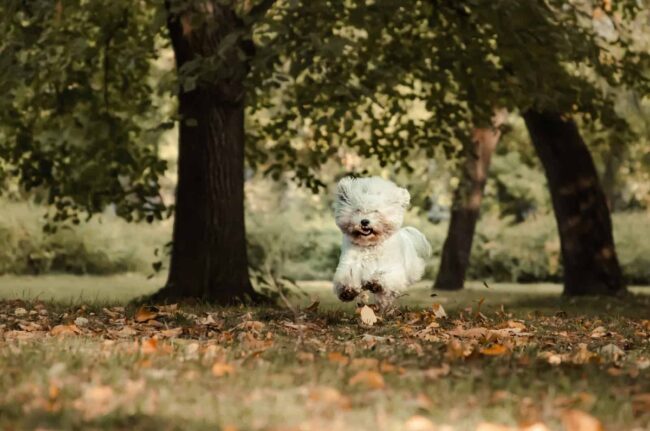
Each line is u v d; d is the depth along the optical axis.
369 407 5.73
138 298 15.78
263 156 20.05
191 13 14.90
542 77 16.52
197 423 5.21
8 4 15.30
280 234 36.00
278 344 8.53
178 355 7.46
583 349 8.85
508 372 6.94
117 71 18.59
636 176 38.06
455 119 18.88
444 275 26.73
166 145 37.91
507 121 32.19
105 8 17.09
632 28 23.41
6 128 18.22
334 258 36.38
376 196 11.20
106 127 17.33
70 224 33.00
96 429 5.09
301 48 13.98
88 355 7.29
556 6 16.98
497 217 41.81
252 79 14.32
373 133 19.69
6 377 6.31
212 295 15.30
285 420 5.36
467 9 16.64
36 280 28.92
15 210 32.03
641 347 9.81
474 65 17.09
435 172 32.25
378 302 11.45
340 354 7.57
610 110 18.62
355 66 17.66
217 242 15.39
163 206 18.08
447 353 7.69
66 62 15.65
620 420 5.56
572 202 21.97
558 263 36.09
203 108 15.44
